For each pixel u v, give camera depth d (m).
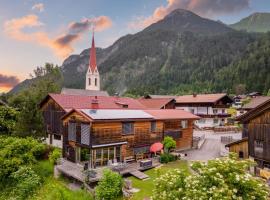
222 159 11.18
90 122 26.78
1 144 30.81
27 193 24.84
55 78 73.38
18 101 56.06
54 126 38.69
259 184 9.96
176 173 11.93
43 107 41.28
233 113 79.19
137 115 32.16
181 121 38.84
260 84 126.88
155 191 11.85
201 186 10.21
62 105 36.81
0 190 26.36
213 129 57.53
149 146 32.97
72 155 30.05
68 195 21.62
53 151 31.30
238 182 9.91
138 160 31.27
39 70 71.94
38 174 27.92
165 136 35.88
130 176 25.91
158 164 29.86
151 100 57.03
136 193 21.19
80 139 28.56
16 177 26.00
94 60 87.69
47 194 23.69
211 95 66.06
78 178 23.81
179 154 33.19
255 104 48.41
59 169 27.02
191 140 40.56
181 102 65.94
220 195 9.21
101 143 27.61
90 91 69.56
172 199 10.82
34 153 30.80
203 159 32.59
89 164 26.92
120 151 29.58
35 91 63.53
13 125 38.25
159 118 34.41
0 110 39.91
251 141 23.41
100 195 19.75
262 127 22.03
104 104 39.88
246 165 10.70
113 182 20.30
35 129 34.50
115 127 29.03
